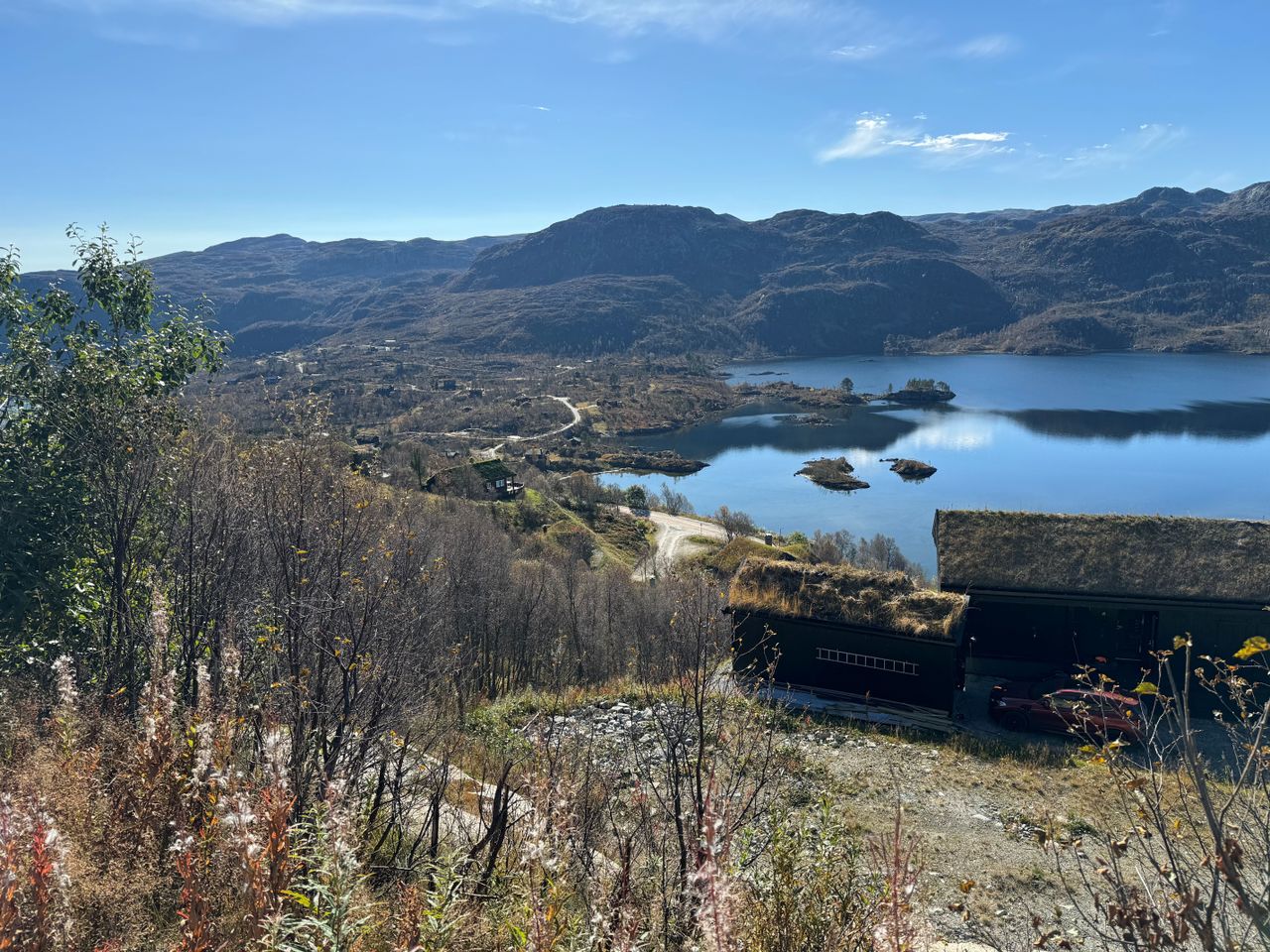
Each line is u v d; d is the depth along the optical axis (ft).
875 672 68.59
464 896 18.44
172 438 44.80
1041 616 72.49
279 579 29.22
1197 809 37.55
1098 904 16.19
